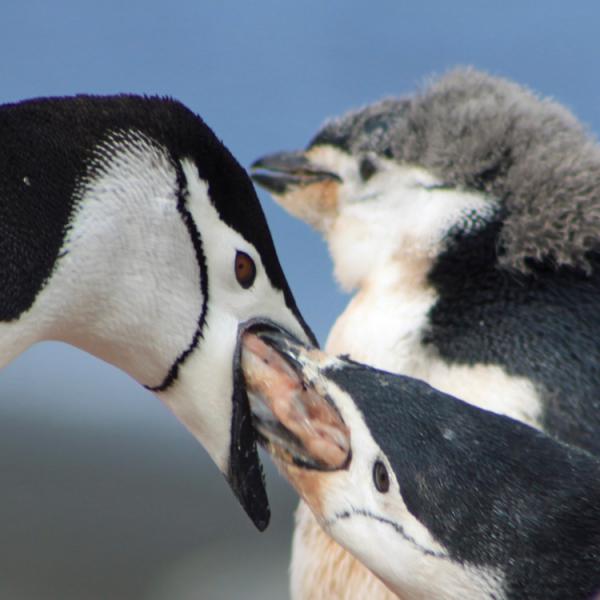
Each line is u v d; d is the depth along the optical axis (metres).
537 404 7.48
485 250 8.12
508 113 8.55
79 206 7.24
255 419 7.61
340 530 6.88
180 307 7.64
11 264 7.05
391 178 8.67
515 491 6.30
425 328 7.97
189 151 7.58
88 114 7.39
